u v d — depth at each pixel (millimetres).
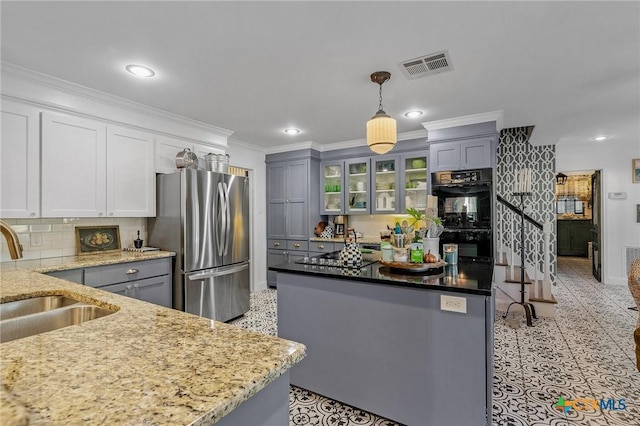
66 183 2686
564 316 3752
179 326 1034
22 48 2092
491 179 3475
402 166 4570
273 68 2398
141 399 612
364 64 2342
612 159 5371
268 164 5395
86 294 1477
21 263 2516
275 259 5293
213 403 605
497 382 2293
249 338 935
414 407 1820
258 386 696
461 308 1693
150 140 3326
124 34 1943
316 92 2863
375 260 2494
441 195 3762
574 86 2750
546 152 4652
